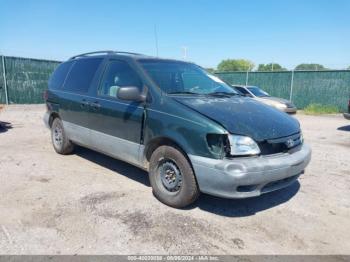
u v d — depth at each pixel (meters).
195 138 3.32
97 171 5.04
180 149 3.55
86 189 4.25
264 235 3.22
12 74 15.97
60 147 5.88
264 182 3.29
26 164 5.30
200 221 3.44
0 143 6.89
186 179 3.50
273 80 20.06
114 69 4.61
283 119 3.87
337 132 9.72
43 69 17.45
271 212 3.74
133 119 4.02
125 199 3.95
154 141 3.80
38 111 13.51
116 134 4.32
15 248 2.84
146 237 3.08
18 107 15.02
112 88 4.50
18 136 7.73
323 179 4.97
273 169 3.29
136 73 4.20
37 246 2.88
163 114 3.67
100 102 4.57
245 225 3.40
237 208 3.81
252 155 3.26
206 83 4.64
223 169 3.15
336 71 17.55
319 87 18.30
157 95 3.84
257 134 3.32
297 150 3.73
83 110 4.95
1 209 3.58
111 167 5.25
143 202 3.87
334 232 3.33
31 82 16.94
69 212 3.55
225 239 3.11
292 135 3.65
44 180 4.56
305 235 3.25
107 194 4.09
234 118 3.41
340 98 17.59
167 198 3.74
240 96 4.58
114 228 3.23
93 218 3.43
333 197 4.25
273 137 3.40
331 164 5.83
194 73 4.73
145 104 3.89
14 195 3.99
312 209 3.86
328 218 3.64
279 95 19.95
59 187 4.30
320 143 7.85
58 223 3.30
